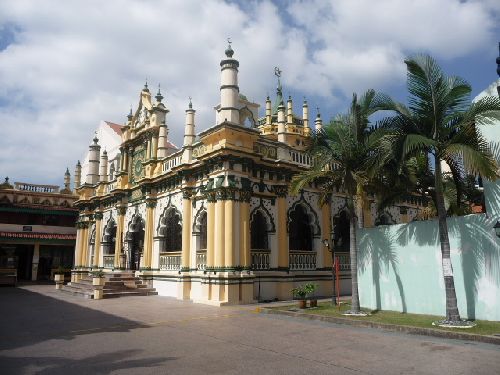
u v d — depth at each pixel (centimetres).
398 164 1343
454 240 1326
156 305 1847
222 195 1905
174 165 2380
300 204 2253
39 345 1009
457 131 1239
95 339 1077
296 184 1552
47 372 768
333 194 2417
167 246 2420
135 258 2752
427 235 1411
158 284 2377
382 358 855
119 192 2852
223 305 1783
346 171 1486
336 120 1517
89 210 3353
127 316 1500
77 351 938
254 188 2069
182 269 2134
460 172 1364
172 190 2372
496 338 976
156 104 2662
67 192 4088
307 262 2203
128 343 1020
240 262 1888
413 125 1264
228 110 1961
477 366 787
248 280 1883
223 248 1862
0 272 3288
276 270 2073
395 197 1567
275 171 2159
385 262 1549
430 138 1233
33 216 3906
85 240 3366
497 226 1145
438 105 1215
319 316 1383
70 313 1600
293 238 2247
